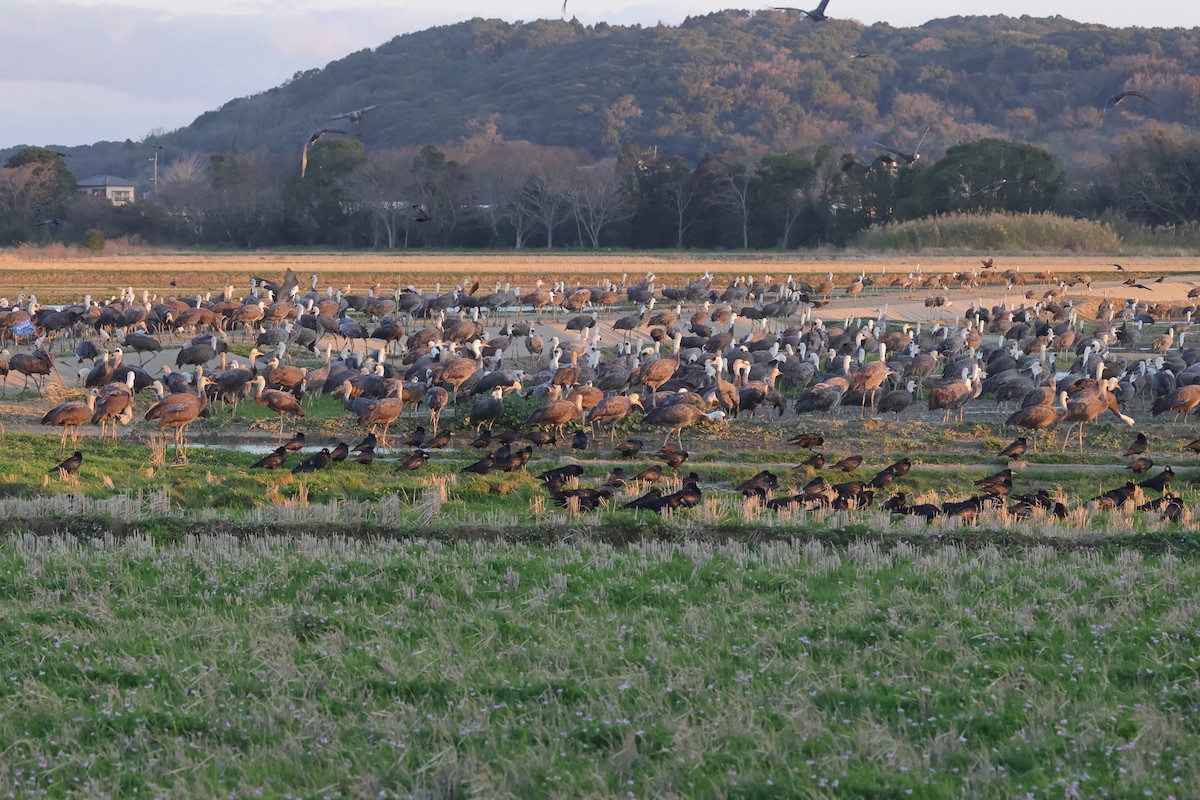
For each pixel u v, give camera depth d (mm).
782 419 60312
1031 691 24547
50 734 22484
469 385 61906
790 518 38594
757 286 101875
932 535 36750
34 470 46531
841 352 75125
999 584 31781
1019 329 81312
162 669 25469
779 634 27547
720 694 23922
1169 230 165750
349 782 20578
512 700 23953
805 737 22094
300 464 47781
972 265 135625
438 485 44469
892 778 20578
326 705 23594
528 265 138875
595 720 22859
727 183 190250
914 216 177250
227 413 60688
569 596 30547
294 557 33594
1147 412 63594
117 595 30500
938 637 27234
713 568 33125
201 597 30266
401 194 191750
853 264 139375
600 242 197375
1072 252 153625
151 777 20922
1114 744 21922
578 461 51438
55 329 78938
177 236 194875
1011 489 45406
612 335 88125
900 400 59500
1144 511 41719
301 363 75000
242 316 79688
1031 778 20734
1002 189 174625
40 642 27047
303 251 180375
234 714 23172
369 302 89438
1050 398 57125
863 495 42375
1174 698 24297
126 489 43312
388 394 58281
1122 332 85188
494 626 27953
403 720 22859
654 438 56562
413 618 28781
